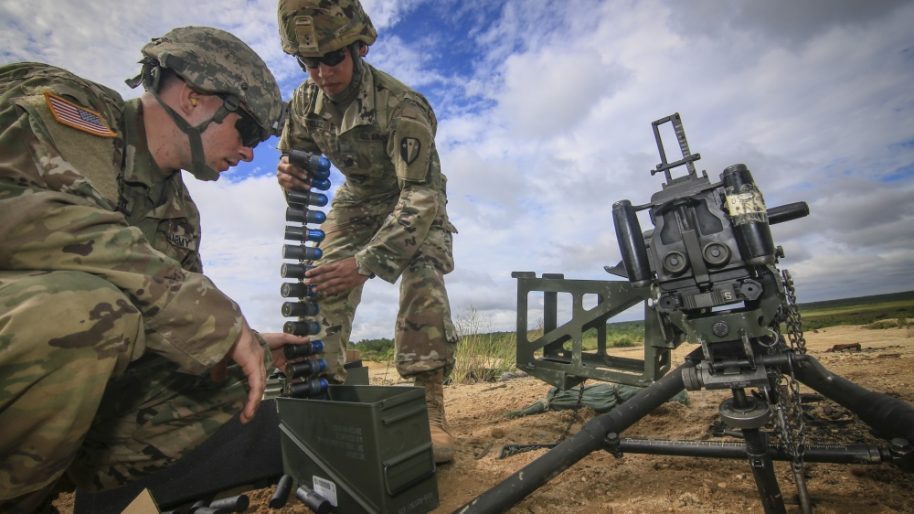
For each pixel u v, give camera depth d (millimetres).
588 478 2172
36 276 1278
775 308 1498
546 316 3305
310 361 2318
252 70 1894
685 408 3197
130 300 1416
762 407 1507
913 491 1789
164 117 1760
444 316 2842
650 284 1687
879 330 10953
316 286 2547
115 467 1700
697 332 1586
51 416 1255
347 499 1849
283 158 2664
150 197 1846
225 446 2168
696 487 1986
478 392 4973
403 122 2826
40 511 1691
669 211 1630
